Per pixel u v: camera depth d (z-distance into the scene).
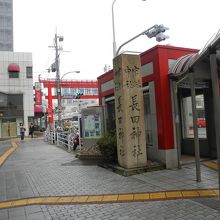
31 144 23.36
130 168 8.94
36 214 5.65
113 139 10.23
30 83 37.03
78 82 37.41
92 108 13.54
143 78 10.50
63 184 7.95
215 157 10.50
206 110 10.79
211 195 6.27
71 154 14.56
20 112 36.31
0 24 66.81
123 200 6.26
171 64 9.87
